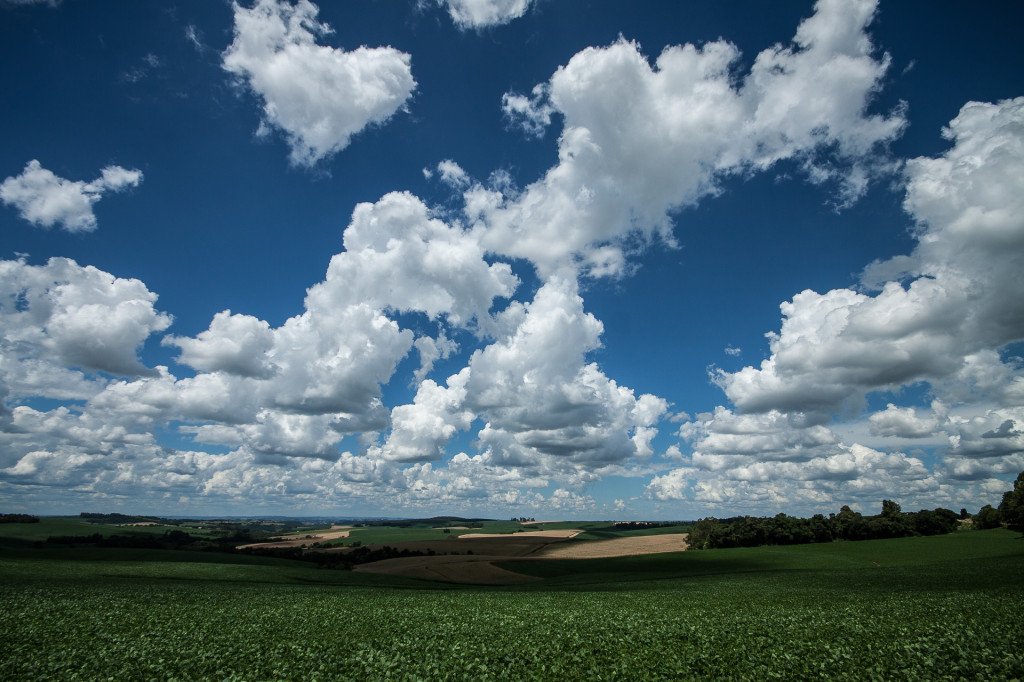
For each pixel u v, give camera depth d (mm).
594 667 20219
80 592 45094
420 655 23078
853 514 134625
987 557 78812
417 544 145000
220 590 51031
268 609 37938
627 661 21094
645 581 69312
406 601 43969
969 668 18578
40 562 73812
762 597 44031
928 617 28953
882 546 105500
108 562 77875
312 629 29875
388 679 19391
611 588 60031
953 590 43531
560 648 23719
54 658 22312
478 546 139375
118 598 41719
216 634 28172
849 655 20688
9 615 32500
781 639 24312
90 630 28562
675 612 35125
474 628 29703
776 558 96312
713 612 34625
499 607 39562
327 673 20469
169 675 20078
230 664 21719
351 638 26922
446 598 46750
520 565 99625
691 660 20906
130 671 20734
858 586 51531
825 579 61125
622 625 29734
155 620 32219
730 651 22203
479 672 20344
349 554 114000
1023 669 18156
